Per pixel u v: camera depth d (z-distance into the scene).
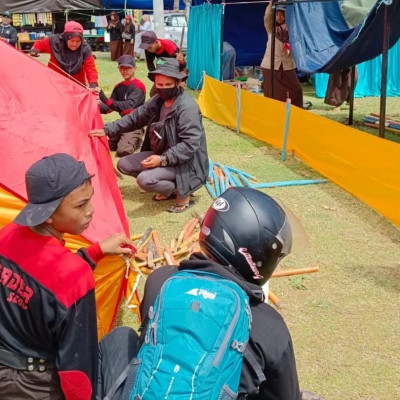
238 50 15.98
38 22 23.44
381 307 4.10
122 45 21.55
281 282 4.44
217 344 1.73
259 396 1.93
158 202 6.09
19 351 2.06
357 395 3.24
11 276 2.02
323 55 9.44
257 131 8.82
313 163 7.22
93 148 4.39
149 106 5.72
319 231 5.37
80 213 2.08
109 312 3.38
